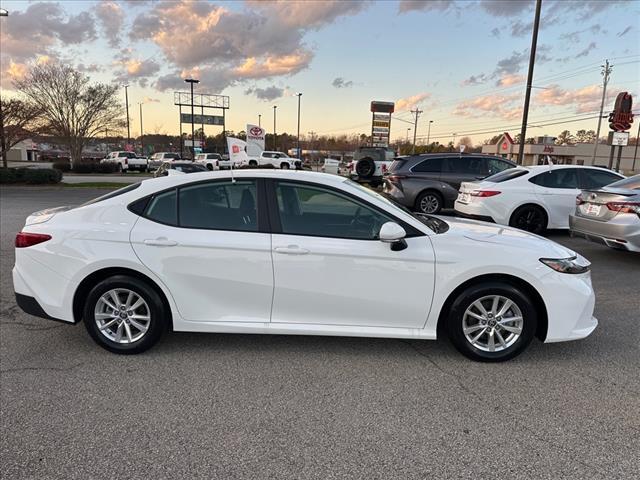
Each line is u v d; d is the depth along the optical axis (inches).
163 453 97.1
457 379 130.0
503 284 136.0
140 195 141.9
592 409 115.5
